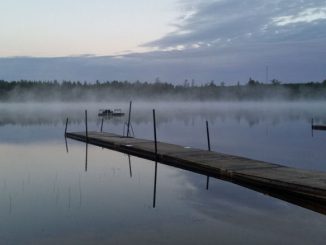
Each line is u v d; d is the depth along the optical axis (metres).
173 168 16.66
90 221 9.54
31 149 22.73
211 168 15.05
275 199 11.53
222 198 11.63
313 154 20.88
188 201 11.34
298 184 11.53
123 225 9.27
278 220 9.61
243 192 12.37
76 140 27.89
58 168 16.62
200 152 18.72
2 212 10.25
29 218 9.78
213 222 9.45
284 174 13.16
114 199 11.53
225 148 23.64
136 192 12.37
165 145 21.75
